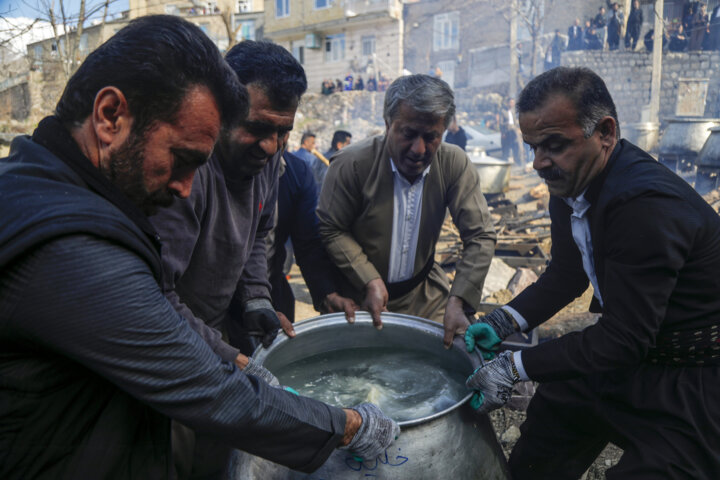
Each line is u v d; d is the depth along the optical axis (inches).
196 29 36.9
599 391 64.6
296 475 54.4
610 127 57.2
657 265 53.3
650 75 574.6
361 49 983.0
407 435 53.4
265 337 71.2
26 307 32.7
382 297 87.7
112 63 34.5
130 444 40.8
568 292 74.6
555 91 55.9
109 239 34.6
